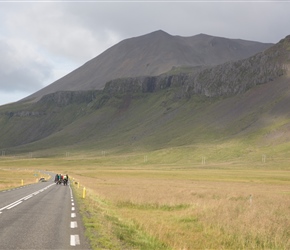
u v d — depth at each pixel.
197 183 78.50
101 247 11.88
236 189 58.78
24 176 107.06
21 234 13.96
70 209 23.64
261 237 15.88
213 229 17.92
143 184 69.38
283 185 76.81
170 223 20.58
